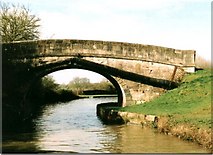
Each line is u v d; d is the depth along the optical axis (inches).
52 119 1519.4
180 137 951.0
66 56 1358.3
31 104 1749.5
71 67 1391.5
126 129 1142.3
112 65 1392.7
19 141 967.0
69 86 3339.1
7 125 1185.4
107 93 3403.1
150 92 1421.0
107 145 901.8
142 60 1412.4
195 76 1429.6
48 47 1344.7
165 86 1425.9
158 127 1090.1
